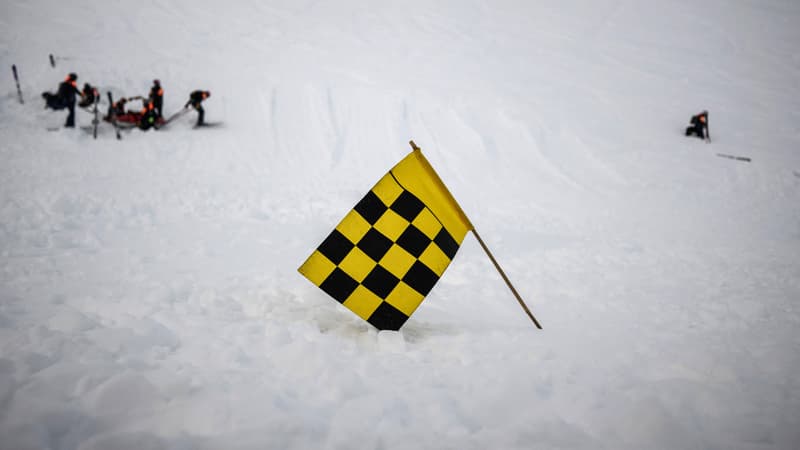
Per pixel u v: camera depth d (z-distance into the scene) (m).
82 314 2.78
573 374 2.82
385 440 2.01
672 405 2.46
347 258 3.16
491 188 10.70
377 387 2.44
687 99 17.44
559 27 22.09
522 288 4.78
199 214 6.52
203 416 1.97
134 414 1.96
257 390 2.24
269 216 6.89
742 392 2.68
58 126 10.72
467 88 15.96
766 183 12.04
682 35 22.44
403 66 17.03
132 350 2.50
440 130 13.41
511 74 17.58
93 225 5.39
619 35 21.97
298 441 1.94
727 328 3.84
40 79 12.55
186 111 11.94
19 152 8.68
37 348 2.34
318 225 6.64
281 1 20.89
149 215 6.11
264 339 2.87
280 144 11.80
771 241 7.57
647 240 7.28
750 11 24.97
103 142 10.25
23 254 4.16
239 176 9.60
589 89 17.25
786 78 19.67
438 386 2.54
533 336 3.45
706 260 6.22
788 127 16.00
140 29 16.59
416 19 21.09
